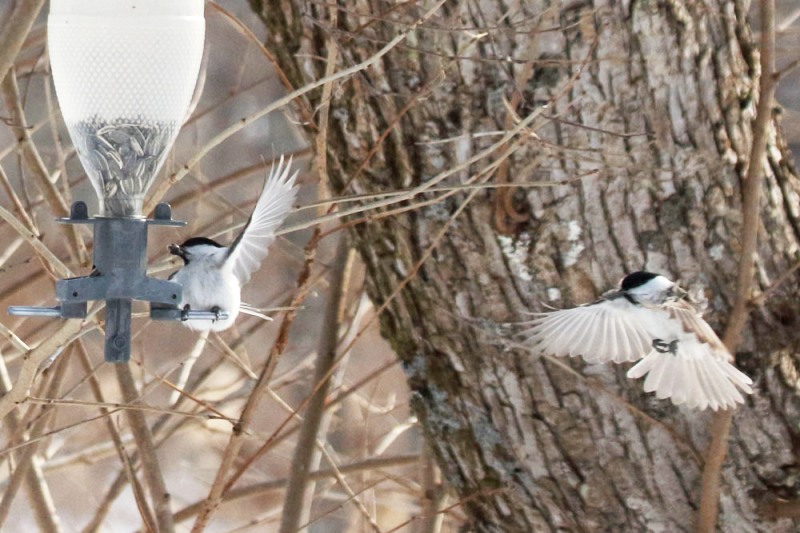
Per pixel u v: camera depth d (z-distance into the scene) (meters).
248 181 18.06
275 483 11.62
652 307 7.23
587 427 8.34
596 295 7.99
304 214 15.74
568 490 8.48
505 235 7.94
